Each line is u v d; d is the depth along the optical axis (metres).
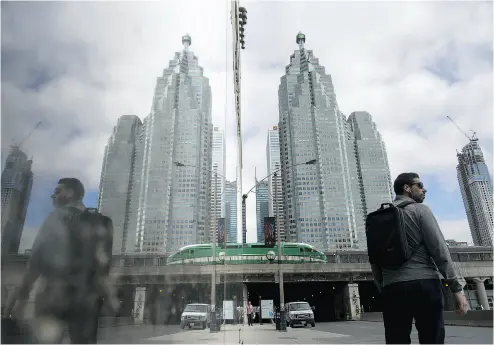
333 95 136.62
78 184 1.51
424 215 2.75
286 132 132.00
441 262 2.63
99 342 1.61
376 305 62.59
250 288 58.25
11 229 1.11
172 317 3.11
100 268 1.66
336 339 11.97
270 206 114.88
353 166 131.88
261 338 12.10
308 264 44.34
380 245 2.75
